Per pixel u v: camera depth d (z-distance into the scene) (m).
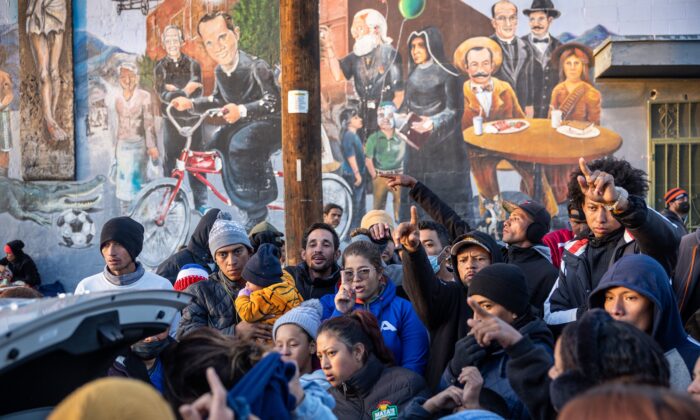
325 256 4.91
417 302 3.93
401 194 10.68
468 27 10.61
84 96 11.51
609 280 2.90
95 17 11.46
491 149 10.54
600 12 10.40
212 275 4.84
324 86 10.84
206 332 2.40
